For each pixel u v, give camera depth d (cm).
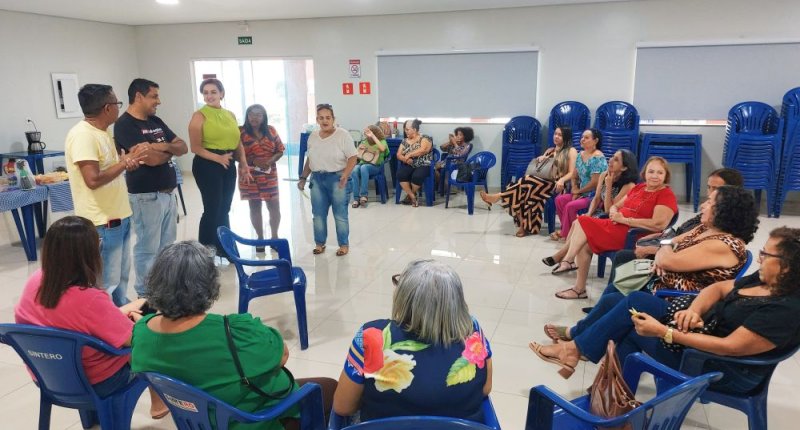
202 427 153
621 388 164
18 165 462
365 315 352
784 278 181
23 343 186
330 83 807
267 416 149
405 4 668
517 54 714
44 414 203
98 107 293
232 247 310
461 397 147
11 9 670
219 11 719
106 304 189
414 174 665
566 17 686
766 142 580
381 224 589
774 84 628
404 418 126
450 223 589
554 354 252
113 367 193
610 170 400
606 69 684
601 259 406
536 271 429
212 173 425
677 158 633
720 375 153
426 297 142
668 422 157
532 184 521
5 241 538
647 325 203
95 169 291
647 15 656
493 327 330
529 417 171
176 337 149
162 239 357
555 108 695
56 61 745
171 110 894
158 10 702
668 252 250
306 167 487
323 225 476
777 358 183
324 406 187
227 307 366
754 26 622
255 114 467
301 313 302
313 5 671
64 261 182
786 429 228
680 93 662
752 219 236
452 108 758
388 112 789
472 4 672
